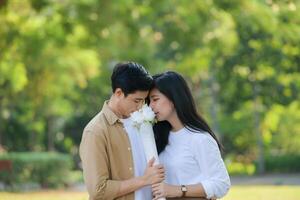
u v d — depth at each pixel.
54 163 23.73
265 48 26.56
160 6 20.89
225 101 34.47
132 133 5.16
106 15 20.33
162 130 5.34
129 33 21.53
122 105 5.09
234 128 38.66
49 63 25.84
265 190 19.75
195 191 5.12
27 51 21.66
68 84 29.17
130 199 5.05
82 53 27.28
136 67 5.06
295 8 21.47
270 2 21.47
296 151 38.75
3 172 22.20
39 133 38.47
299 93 32.34
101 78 33.47
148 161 5.07
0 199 17.14
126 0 20.61
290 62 26.83
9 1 19.59
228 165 38.81
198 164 5.23
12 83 26.52
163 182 5.08
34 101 29.11
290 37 22.11
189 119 5.26
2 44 21.50
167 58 27.92
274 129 37.97
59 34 21.31
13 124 36.22
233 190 19.92
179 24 21.77
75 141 41.03
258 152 36.81
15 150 36.97
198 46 22.59
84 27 20.61
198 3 21.55
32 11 20.88
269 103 33.28
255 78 31.88
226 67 30.16
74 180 26.75
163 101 5.20
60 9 20.30
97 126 5.05
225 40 23.31
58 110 34.31
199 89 35.72
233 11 21.59
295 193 18.34
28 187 22.55
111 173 5.07
